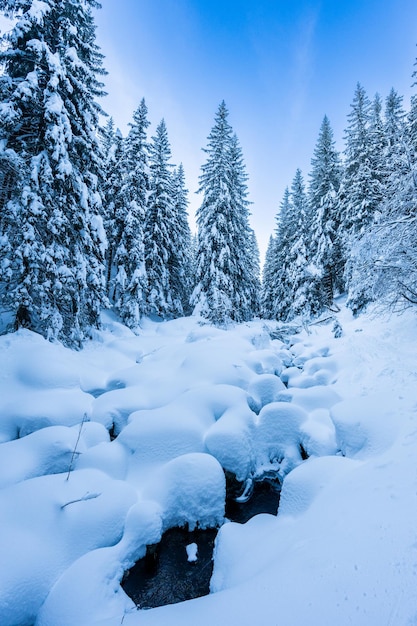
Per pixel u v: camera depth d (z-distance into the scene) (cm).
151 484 591
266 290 3838
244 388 1045
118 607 378
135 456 672
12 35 1018
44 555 413
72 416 820
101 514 489
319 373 1180
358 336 1480
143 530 487
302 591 263
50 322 1150
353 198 2134
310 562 299
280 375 1334
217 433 713
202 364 1115
